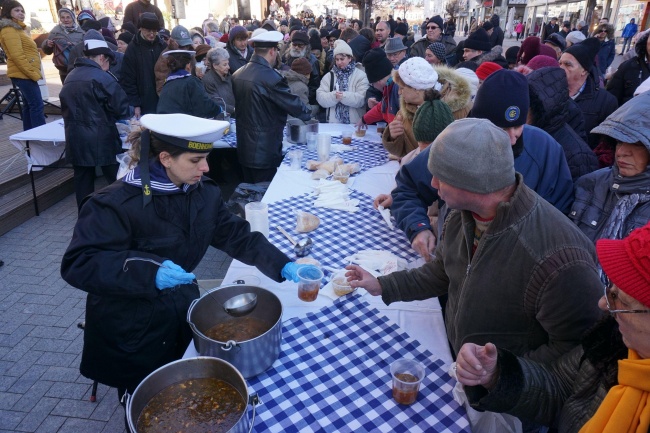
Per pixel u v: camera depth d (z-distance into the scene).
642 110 1.57
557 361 1.09
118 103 3.96
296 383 1.29
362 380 1.30
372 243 2.11
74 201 4.84
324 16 23.53
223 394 1.14
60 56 6.21
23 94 5.62
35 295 3.21
